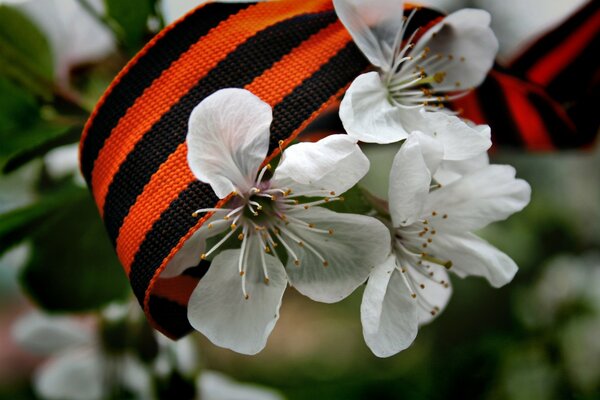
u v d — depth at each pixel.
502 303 0.41
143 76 0.23
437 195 0.24
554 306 0.39
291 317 0.49
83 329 0.31
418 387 0.34
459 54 0.25
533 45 0.27
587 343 0.37
